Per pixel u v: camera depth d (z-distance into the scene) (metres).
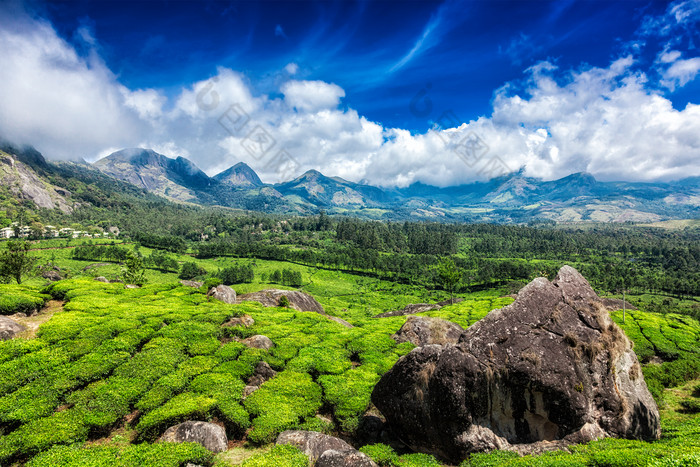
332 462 11.81
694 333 41.53
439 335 29.02
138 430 14.38
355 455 12.07
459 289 133.88
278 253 170.38
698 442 12.82
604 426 13.22
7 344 18.16
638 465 10.16
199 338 22.80
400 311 54.56
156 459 12.01
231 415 15.66
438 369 13.59
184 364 19.62
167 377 18.00
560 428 13.09
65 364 17.66
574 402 12.91
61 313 23.70
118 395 16.02
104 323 22.34
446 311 47.94
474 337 13.88
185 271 138.38
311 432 14.50
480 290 130.62
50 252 148.12
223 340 24.22
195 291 35.28
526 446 12.80
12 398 14.91
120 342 20.30
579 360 13.72
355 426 16.39
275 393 18.30
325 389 19.45
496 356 13.39
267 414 16.22
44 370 16.83
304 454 12.91
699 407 20.78
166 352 20.34
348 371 21.70
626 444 12.11
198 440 13.90
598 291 127.81
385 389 15.48
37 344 18.75
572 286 15.47
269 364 21.77
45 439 12.98
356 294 128.12
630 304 58.06
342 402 18.12
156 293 33.09
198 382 17.98
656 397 21.94
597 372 13.77
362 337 28.34
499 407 13.24
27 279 99.50
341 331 29.28
